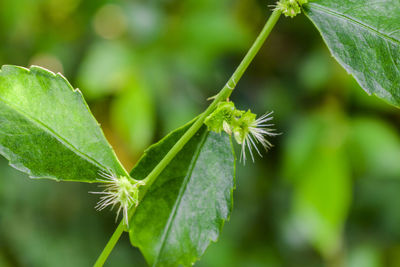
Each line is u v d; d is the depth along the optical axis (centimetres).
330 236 58
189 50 63
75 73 68
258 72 71
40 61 68
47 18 67
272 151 69
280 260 73
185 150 38
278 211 73
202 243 38
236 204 72
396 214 70
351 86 63
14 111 37
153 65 61
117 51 60
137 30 62
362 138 61
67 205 73
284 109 68
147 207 38
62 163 37
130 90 59
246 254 72
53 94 37
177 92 63
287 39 71
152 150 37
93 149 37
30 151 37
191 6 63
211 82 68
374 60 37
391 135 62
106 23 66
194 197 38
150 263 38
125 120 57
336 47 37
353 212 72
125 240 75
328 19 37
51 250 71
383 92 37
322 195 59
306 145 61
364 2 37
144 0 64
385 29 37
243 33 63
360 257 70
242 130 37
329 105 65
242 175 69
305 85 66
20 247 71
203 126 38
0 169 70
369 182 71
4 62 68
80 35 68
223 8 64
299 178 61
